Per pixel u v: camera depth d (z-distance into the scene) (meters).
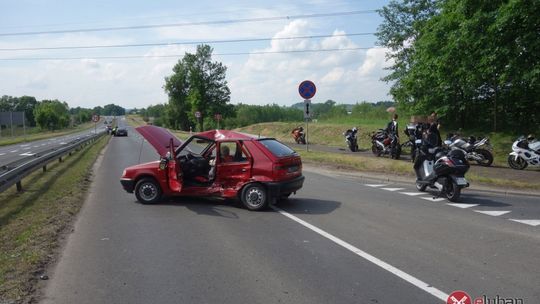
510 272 5.41
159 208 9.50
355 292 4.78
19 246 6.44
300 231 7.46
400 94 25.80
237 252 6.28
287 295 4.71
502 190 11.34
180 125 93.94
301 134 29.25
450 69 19.48
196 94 75.12
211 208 9.48
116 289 4.91
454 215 8.68
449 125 24.45
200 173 9.95
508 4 14.93
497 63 16.39
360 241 6.82
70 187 11.98
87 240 6.94
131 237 7.11
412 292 4.78
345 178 14.21
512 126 21.89
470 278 5.20
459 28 17.48
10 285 4.92
